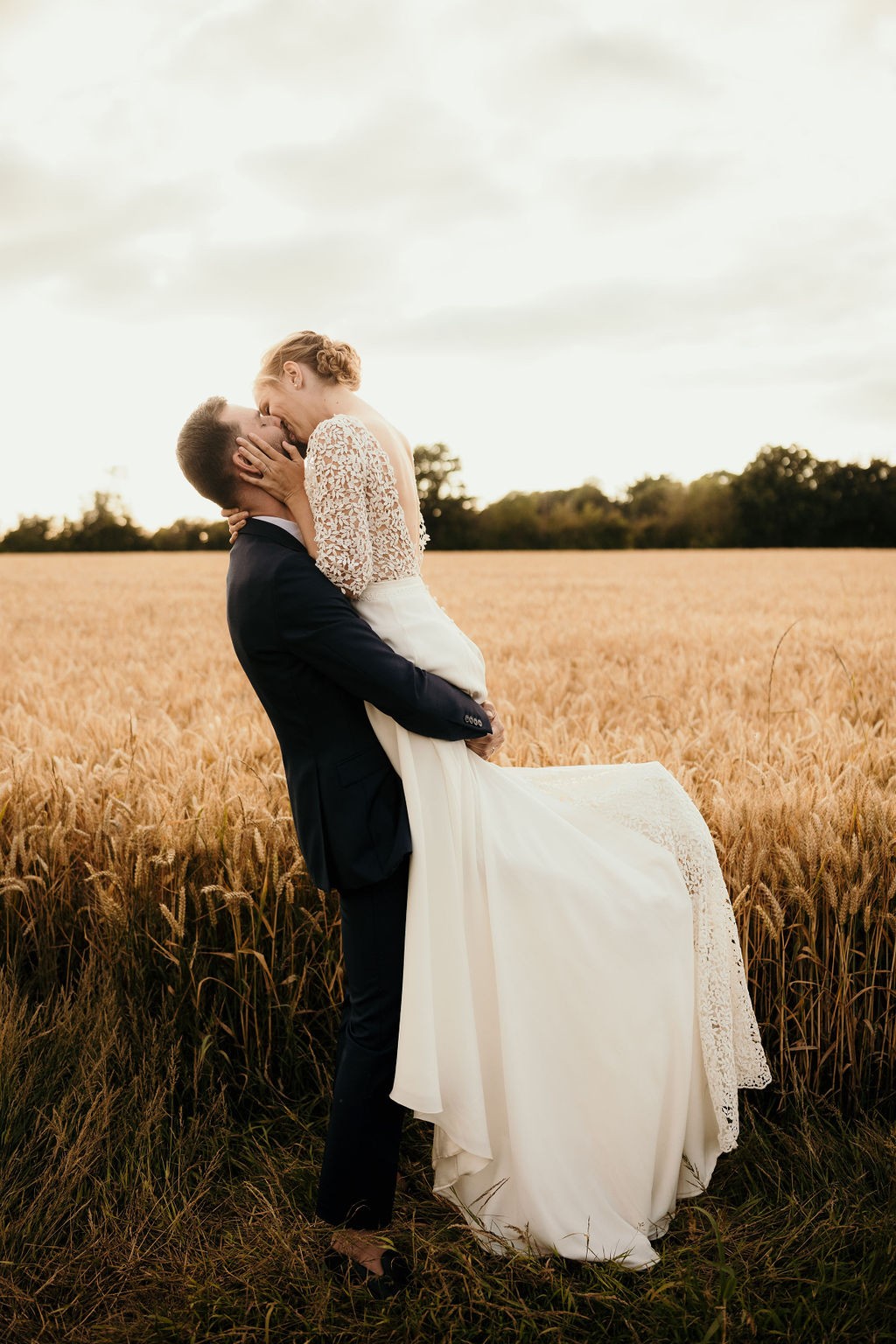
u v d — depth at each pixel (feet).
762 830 8.02
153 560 130.62
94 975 8.61
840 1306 5.61
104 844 9.00
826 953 7.56
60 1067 7.57
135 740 11.75
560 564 102.78
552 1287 5.79
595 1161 6.17
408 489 6.26
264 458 5.76
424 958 5.78
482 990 6.12
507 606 45.98
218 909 8.14
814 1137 7.16
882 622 33.14
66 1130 7.00
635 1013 6.12
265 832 8.23
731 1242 6.21
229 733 12.89
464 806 6.04
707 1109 6.64
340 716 5.90
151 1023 7.97
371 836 5.88
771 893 7.45
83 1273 6.09
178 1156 7.06
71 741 12.81
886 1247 5.93
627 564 100.27
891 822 8.14
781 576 74.64
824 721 13.56
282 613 5.60
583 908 6.07
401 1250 6.36
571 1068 6.08
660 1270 5.94
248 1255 6.14
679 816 6.63
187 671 22.72
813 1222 6.38
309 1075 8.09
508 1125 6.14
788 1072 7.66
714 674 20.18
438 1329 5.58
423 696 5.69
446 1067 5.90
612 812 6.65
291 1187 6.89
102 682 21.06
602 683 18.97
